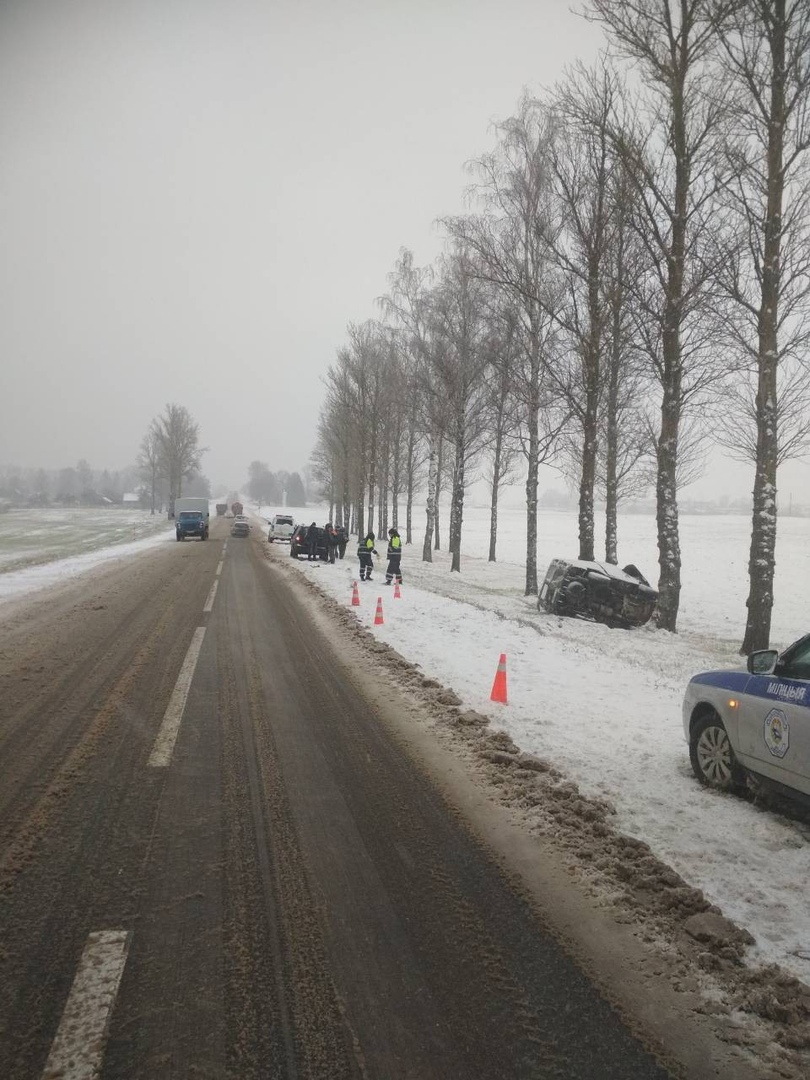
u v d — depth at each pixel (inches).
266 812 192.4
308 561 1185.4
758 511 524.1
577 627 608.7
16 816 182.5
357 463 1745.8
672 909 151.6
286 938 134.0
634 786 224.7
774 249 507.5
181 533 1729.8
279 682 339.9
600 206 649.0
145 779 211.8
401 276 1203.9
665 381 613.3
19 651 389.4
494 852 175.0
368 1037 109.0
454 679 361.7
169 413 3351.4
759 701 203.0
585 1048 109.0
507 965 129.1
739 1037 113.1
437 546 1795.0
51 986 117.0
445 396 1082.7
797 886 163.3
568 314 764.6
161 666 362.9
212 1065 101.7
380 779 221.0
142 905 142.9
